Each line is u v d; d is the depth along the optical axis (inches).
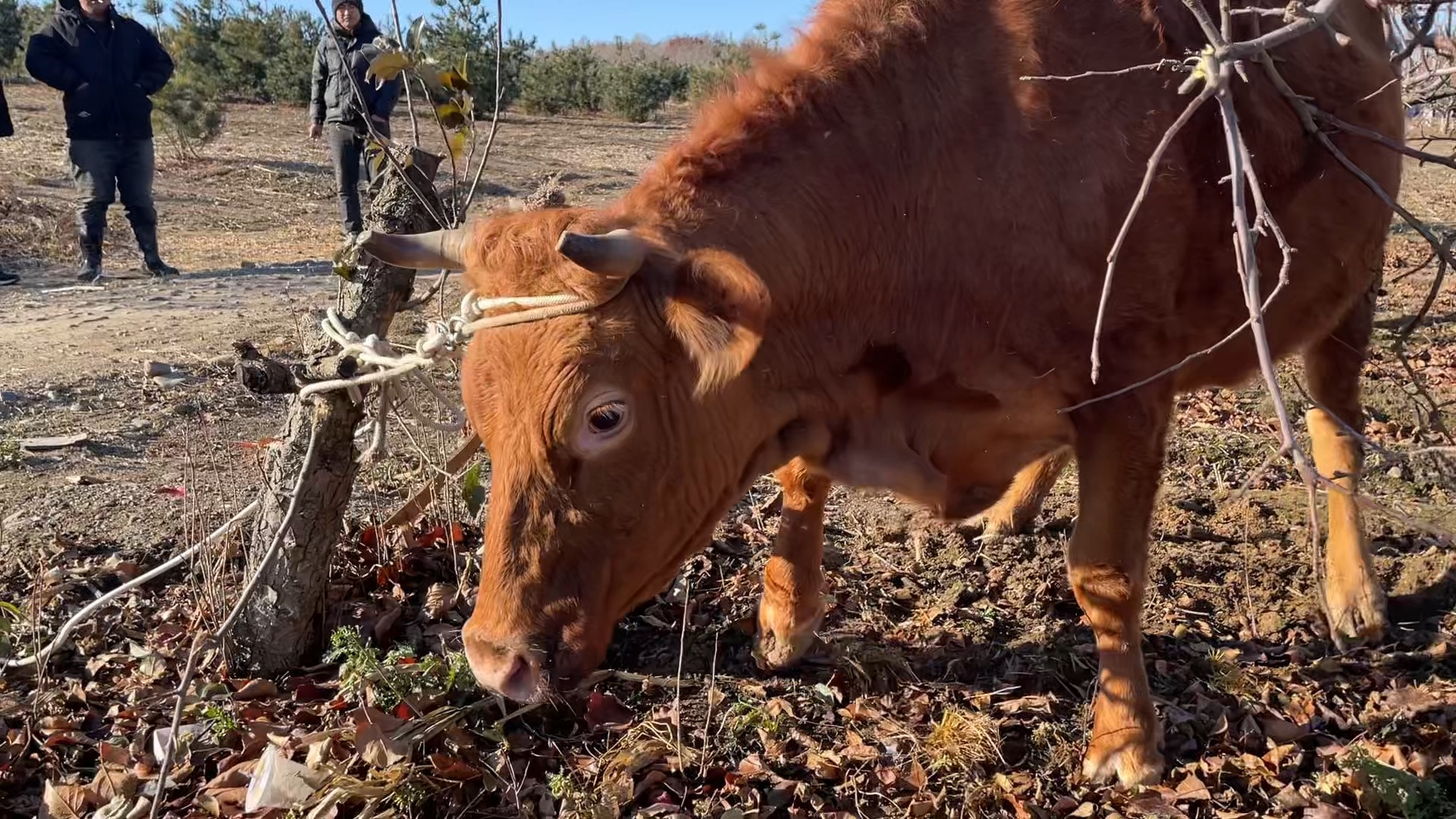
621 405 105.6
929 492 128.7
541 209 115.9
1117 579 129.2
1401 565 177.0
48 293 371.6
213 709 127.6
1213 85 88.4
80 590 156.8
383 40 136.4
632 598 118.2
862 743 134.0
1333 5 98.3
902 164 123.1
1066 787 129.6
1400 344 152.8
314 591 140.0
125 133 390.6
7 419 225.5
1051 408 130.3
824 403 124.4
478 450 152.6
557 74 1309.1
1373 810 122.3
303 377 126.1
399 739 124.8
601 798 121.2
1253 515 193.9
